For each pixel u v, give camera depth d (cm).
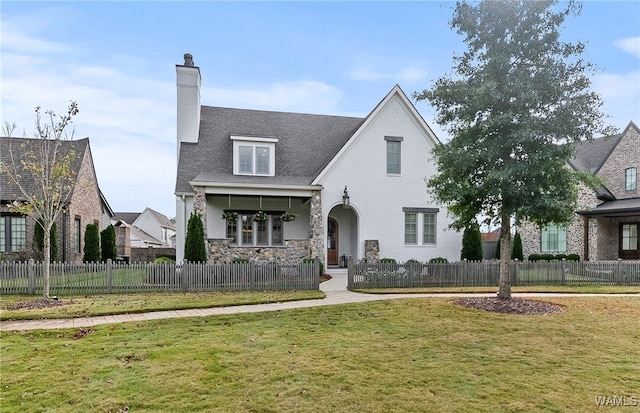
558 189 1040
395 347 715
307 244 1919
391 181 2097
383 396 503
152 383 547
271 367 609
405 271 1547
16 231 2058
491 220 1189
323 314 1010
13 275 1316
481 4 1070
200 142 2144
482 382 551
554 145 1015
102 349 708
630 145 2359
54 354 679
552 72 1016
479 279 1598
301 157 2188
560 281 1639
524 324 893
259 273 1441
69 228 2148
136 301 1189
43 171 1235
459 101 1124
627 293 1426
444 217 2147
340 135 2389
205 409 469
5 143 2073
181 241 1964
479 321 923
